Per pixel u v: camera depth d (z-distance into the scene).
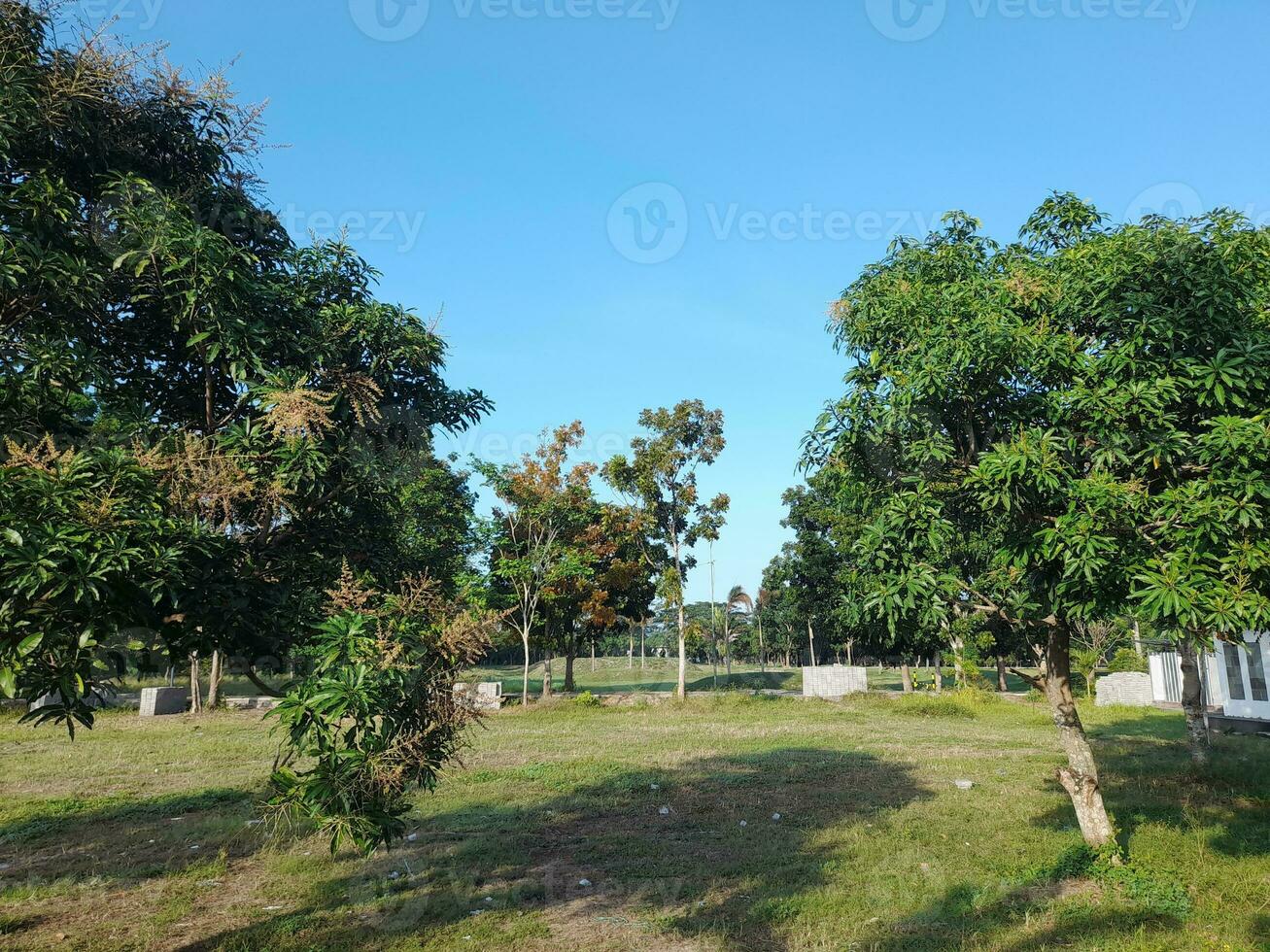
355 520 6.52
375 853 8.91
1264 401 6.92
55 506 4.17
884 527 7.85
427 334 6.65
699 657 94.44
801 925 6.63
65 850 9.22
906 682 34.44
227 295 5.54
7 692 4.06
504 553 30.86
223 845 9.37
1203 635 6.12
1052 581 7.12
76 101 5.48
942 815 10.55
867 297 8.95
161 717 24.95
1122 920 6.55
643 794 12.48
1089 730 20.98
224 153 6.44
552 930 6.68
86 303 5.27
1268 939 6.00
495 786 13.12
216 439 5.66
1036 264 8.52
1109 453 6.87
